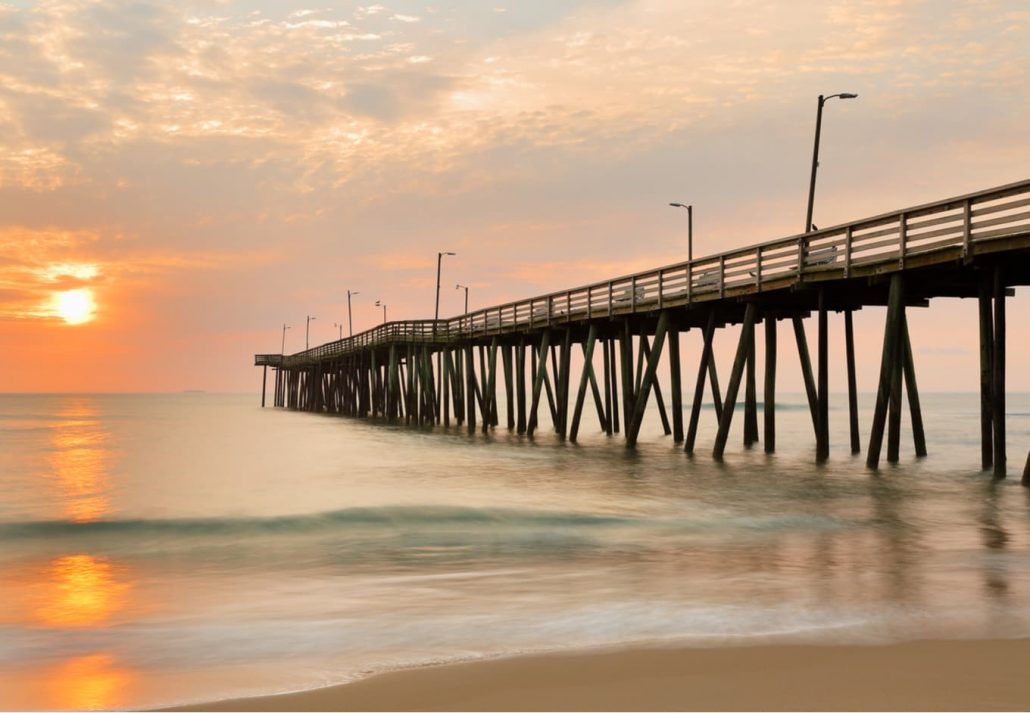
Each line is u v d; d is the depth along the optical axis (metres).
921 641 7.87
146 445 39.84
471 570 12.02
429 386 55.34
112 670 7.33
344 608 9.68
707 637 8.08
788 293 23.77
